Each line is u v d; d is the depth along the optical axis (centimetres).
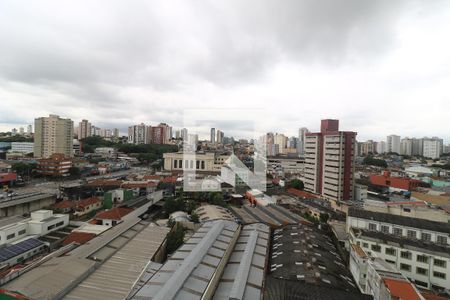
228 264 1891
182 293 1314
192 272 1527
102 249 1878
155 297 1200
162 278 1477
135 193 4562
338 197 4506
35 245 2300
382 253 2169
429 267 2014
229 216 3228
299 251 2077
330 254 2138
